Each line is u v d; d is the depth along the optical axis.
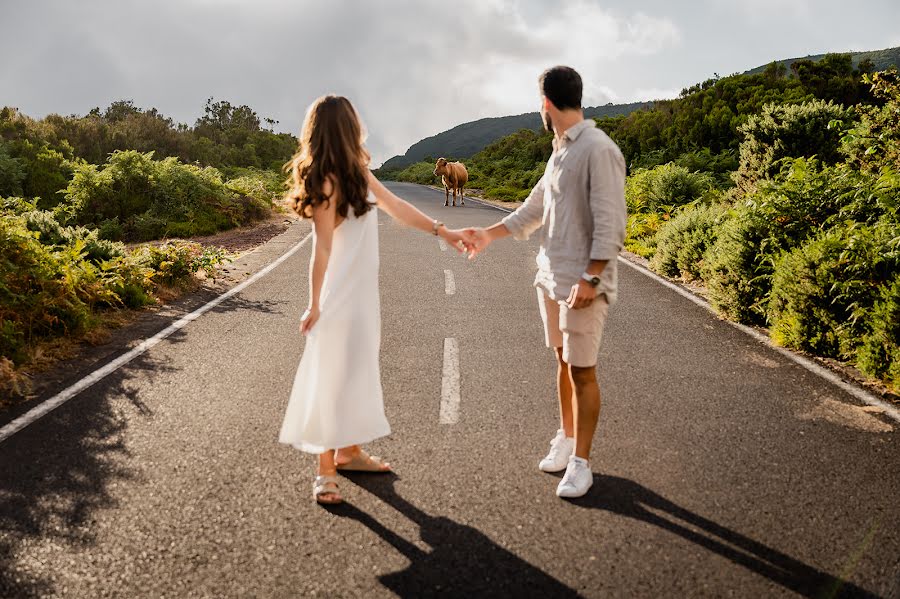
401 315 6.85
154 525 2.92
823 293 5.51
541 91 3.20
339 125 2.94
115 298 6.86
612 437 3.88
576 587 2.52
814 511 3.06
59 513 3.02
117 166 14.77
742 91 22.48
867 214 6.46
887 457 3.62
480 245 3.70
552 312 3.45
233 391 4.61
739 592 2.49
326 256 3.02
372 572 2.60
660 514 3.03
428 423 4.07
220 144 33.84
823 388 4.71
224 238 13.39
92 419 4.11
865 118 7.97
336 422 3.07
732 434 3.92
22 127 20.69
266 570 2.61
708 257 7.98
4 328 5.08
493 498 3.18
